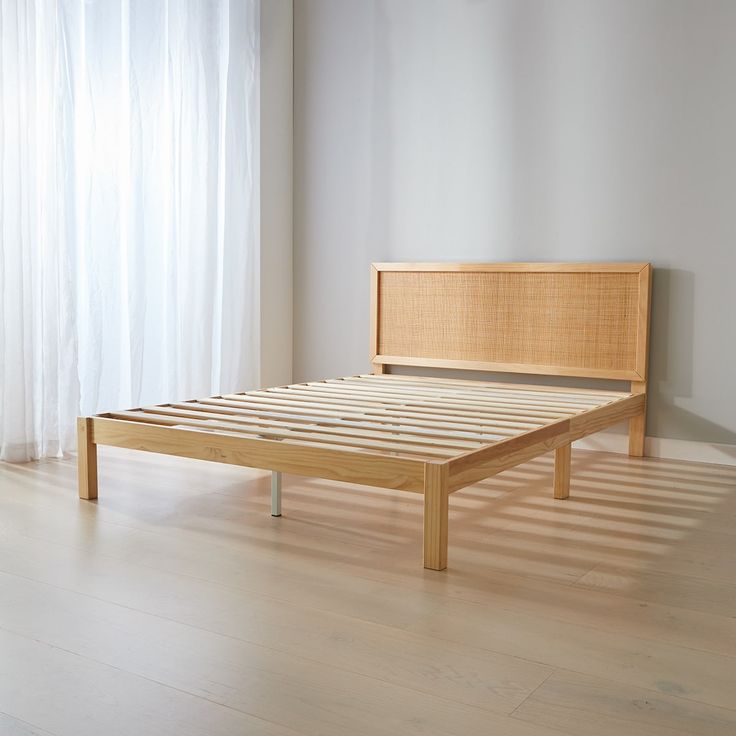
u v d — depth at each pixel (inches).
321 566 87.4
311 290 183.3
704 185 141.8
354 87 174.4
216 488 119.9
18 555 89.7
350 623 72.7
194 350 162.1
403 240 171.0
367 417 113.5
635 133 146.9
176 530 99.3
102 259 145.1
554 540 97.7
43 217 136.3
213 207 161.9
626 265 145.3
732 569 88.3
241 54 167.2
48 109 135.6
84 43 141.1
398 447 95.5
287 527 101.1
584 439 154.5
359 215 175.8
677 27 142.3
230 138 166.1
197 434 102.8
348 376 179.6
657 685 61.9
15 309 132.3
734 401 141.9
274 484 105.0
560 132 153.3
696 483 127.5
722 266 141.3
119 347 148.7
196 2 157.8
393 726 55.7
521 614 75.2
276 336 182.4
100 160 143.6
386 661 65.4
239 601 77.4
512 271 155.8
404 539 97.0
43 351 136.6
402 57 168.4
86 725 55.7
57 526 100.5
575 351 151.3
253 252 172.2
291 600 77.9
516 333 156.5
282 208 181.8
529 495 119.1
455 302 162.1
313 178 181.2
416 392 141.9
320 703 58.7
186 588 80.6
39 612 74.4
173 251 155.2
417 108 167.3
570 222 153.6
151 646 67.7
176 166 154.7
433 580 83.7
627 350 146.9
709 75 140.3
